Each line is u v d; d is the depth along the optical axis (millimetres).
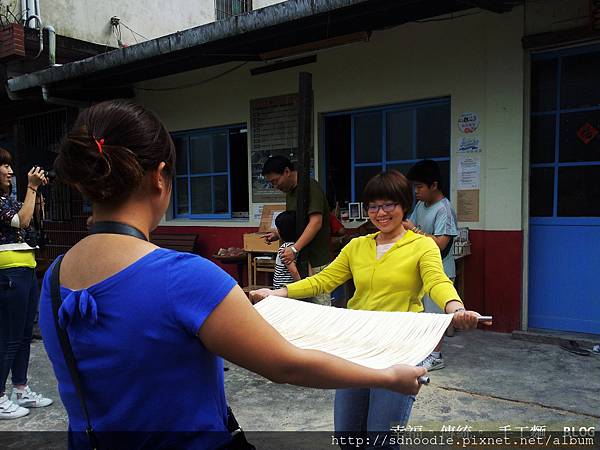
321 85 5359
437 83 4703
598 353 3943
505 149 4395
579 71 4219
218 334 904
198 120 6383
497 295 4535
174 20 8508
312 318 1540
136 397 920
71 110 7469
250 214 6004
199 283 912
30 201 3229
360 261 2166
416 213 3969
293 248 3133
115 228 979
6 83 6688
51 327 973
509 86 4332
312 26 4285
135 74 6148
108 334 909
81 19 7133
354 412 2029
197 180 6711
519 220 4379
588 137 4230
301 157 3125
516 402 3182
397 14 4414
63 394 996
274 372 945
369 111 5215
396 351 1283
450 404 3178
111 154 929
